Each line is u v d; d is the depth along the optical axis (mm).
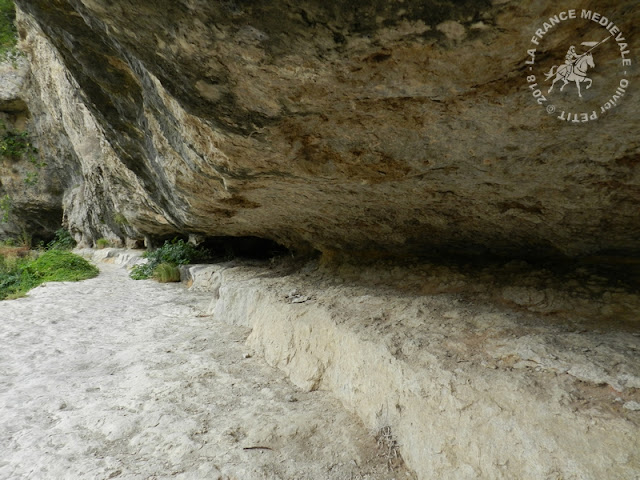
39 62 9758
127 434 2324
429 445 1751
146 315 5121
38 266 8516
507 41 1083
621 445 1222
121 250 11758
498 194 2057
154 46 1475
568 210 1963
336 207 2953
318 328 2904
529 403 1494
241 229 4691
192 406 2609
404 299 2818
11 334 4324
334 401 2520
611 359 1565
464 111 1432
